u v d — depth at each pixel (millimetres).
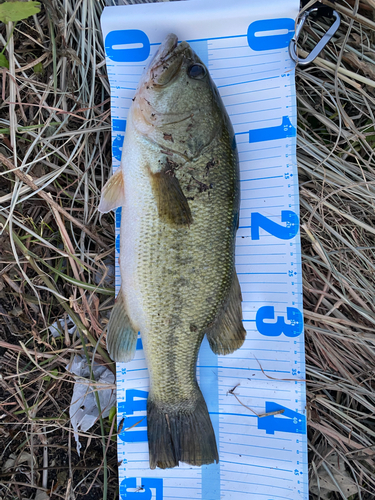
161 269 373
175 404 403
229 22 416
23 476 431
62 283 445
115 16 414
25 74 423
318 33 440
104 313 448
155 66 367
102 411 429
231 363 434
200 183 371
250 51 422
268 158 428
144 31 418
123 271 385
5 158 404
